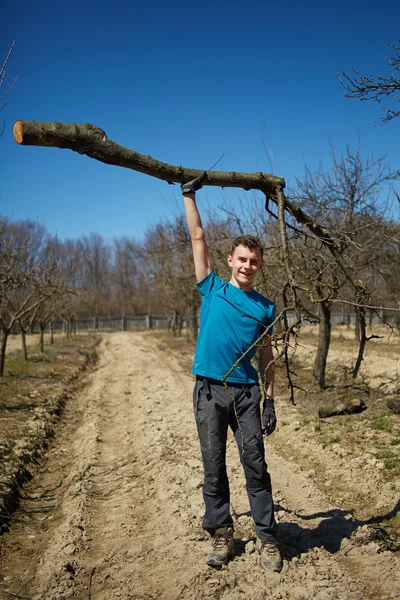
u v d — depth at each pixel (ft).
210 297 11.45
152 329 171.53
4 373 45.34
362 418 24.86
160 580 11.64
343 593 10.21
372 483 16.61
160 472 19.56
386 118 20.02
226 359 11.03
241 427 11.07
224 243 44.32
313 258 26.21
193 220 11.50
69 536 14.51
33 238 48.26
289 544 12.44
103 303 198.90
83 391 44.80
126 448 25.20
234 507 15.24
